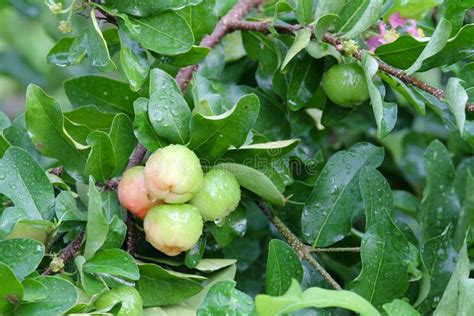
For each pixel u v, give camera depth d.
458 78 0.42
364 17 0.43
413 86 0.43
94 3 0.43
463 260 0.41
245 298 0.39
